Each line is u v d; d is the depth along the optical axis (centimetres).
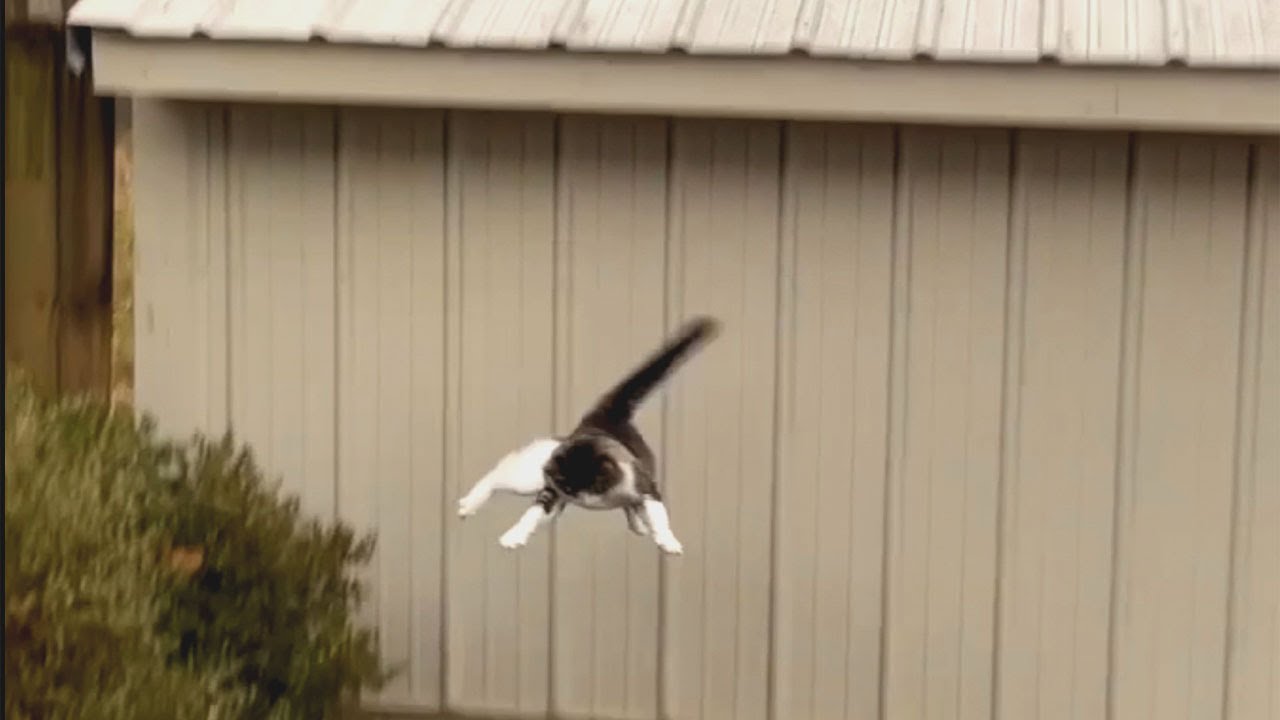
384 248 561
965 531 552
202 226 565
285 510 553
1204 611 547
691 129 548
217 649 532
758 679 563
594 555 566
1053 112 507
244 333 567
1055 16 518
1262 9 518
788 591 559
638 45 512
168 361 570
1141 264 539
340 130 559
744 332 552
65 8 602
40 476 504
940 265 545
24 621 488
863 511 555
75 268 608
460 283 559
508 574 569
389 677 560
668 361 516
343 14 529
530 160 554
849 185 545
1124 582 548
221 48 527
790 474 555
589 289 555
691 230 551
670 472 559
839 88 511
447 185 557
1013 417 547
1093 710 553
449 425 564
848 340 550
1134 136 535
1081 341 543
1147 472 545
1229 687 548
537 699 572
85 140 609
